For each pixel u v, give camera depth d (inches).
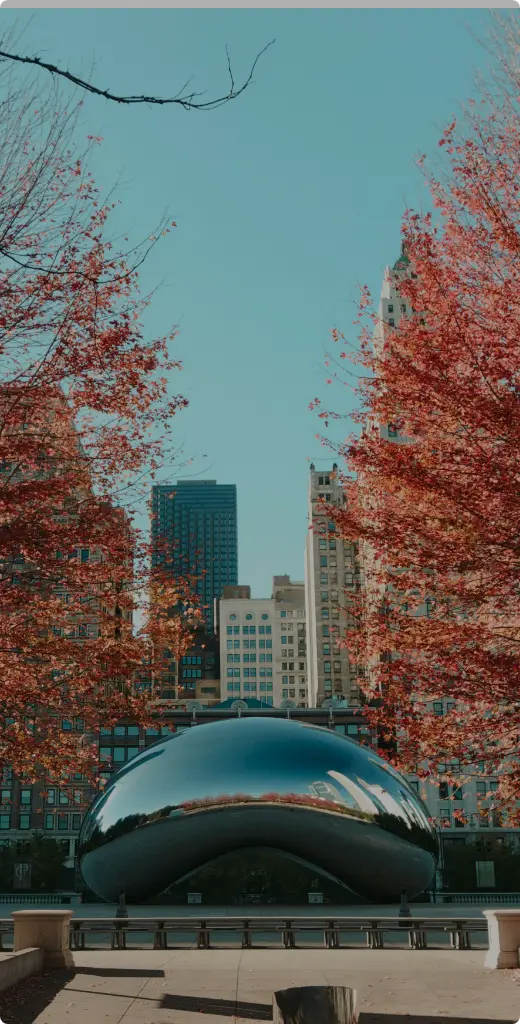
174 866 1665.8
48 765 718.5
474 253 629.0
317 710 4217.5
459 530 576.4
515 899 2765.7
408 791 1705.2
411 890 1695.4
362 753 1722.4
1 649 668.1
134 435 660.7
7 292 537.6
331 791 1614.2
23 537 558.3
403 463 590.2
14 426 611.8
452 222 640.4
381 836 1610.5
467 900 2770.7
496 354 577.6
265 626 7810.0
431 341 597.9
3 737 697.6
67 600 740.0
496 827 3929.6
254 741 1694.1
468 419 572.7
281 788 1608.0
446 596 627.2
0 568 687.1
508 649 625.3
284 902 1701.5
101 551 693.3
